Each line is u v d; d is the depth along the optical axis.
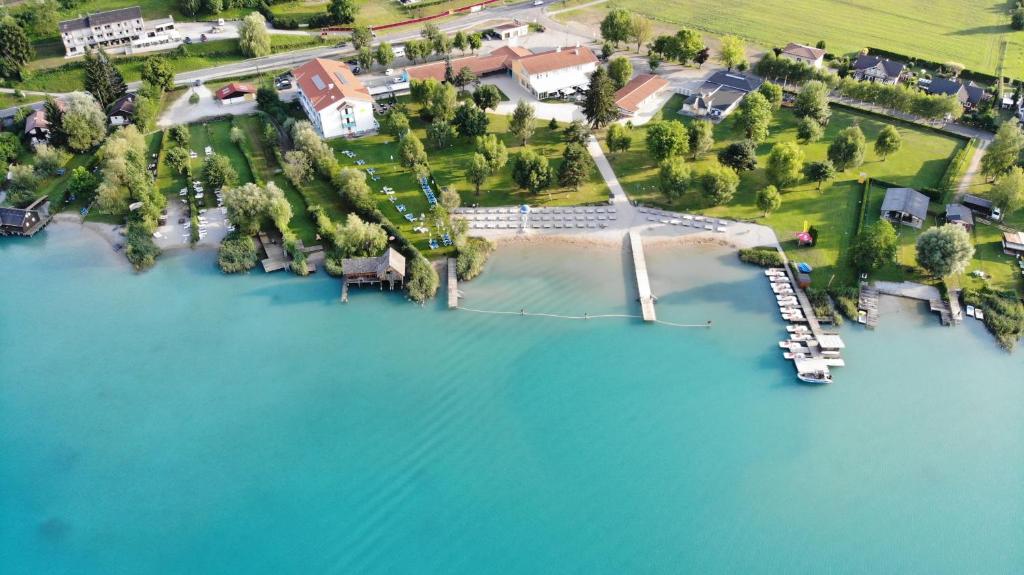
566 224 152.62
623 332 125.88
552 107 199.50
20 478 101.06
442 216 145.88
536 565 90.25
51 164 166.62
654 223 152.75
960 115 187.25
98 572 90.00
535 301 132.88
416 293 131.50
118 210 151.62
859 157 161.38
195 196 159.25
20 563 91.06
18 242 148.38
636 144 181.00
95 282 137.25
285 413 109.94
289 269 139.38
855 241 139.38
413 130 188.00
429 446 105.12
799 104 187.12
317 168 164.75
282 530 94.50
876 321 126.56
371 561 90.69
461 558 91.19
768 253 140.88
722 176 151.00
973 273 135.75
